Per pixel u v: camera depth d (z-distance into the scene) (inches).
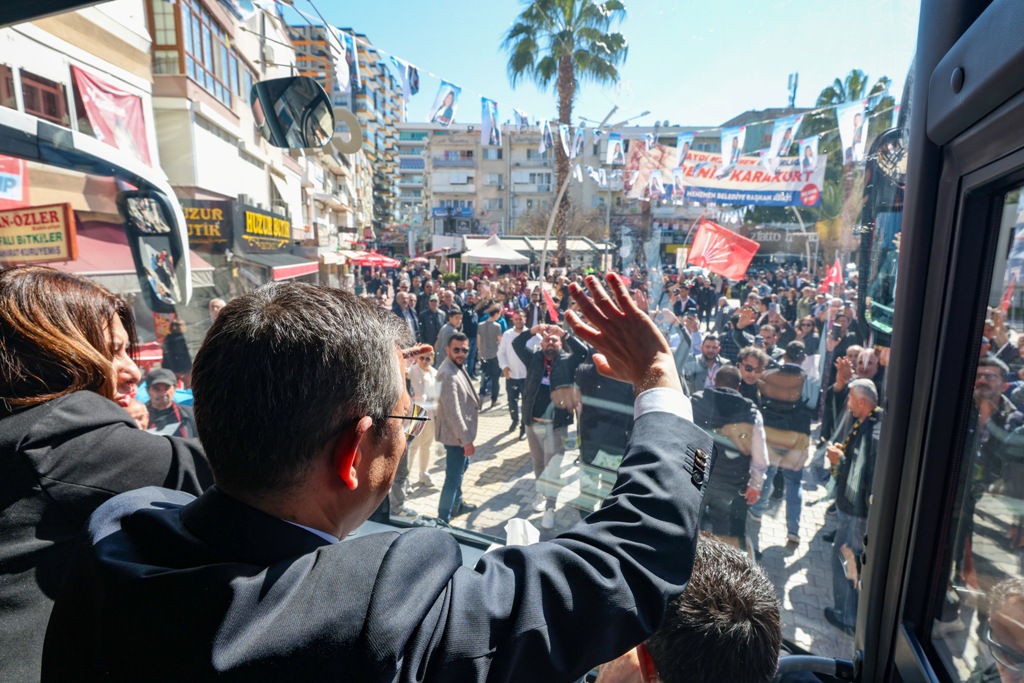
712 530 112.7
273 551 20.9
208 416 21.4
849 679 42.9
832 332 121.7
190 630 18.0
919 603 36.4
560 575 21.8
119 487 32.5
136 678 18.0
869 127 105.0
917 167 33.4
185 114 171.3
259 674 16.8
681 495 25.1
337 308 22.6
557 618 21.0
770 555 113.9
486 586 21.1
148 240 149.3
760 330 156.9
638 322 30.4
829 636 91.0
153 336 149.3
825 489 121.6
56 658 21.7
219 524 21.4
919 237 33.7
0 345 32.1
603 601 21.3
